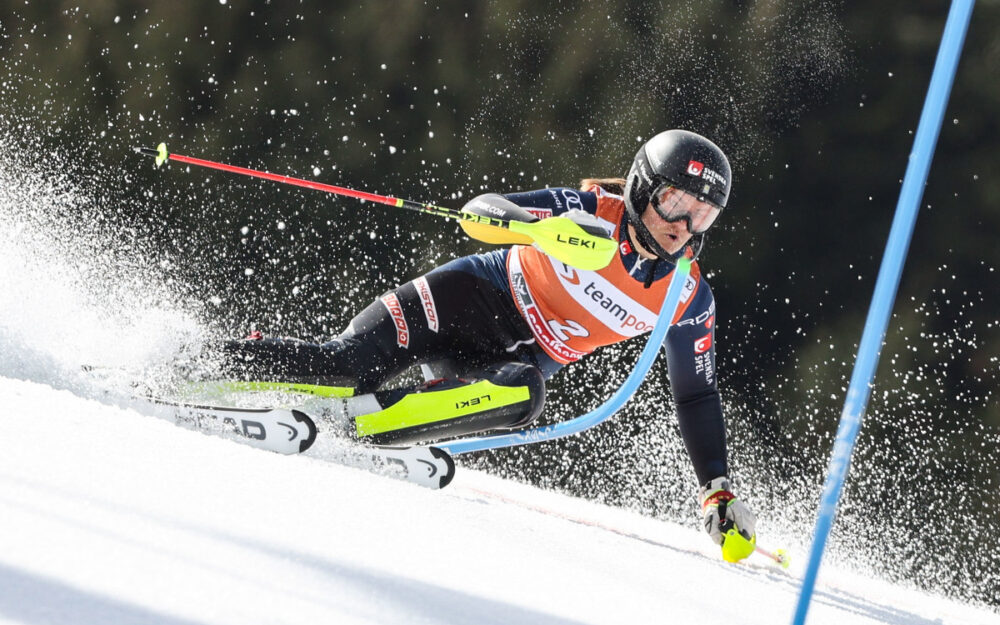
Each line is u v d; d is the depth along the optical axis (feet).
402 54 140.56
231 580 13.39
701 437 35.91
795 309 125.29
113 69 141.79
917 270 124.06
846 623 24.77
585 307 36.45
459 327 37.22
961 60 128.16
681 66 134.62
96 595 11.59
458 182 135.85
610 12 136.87
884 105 129.39
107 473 17.30
